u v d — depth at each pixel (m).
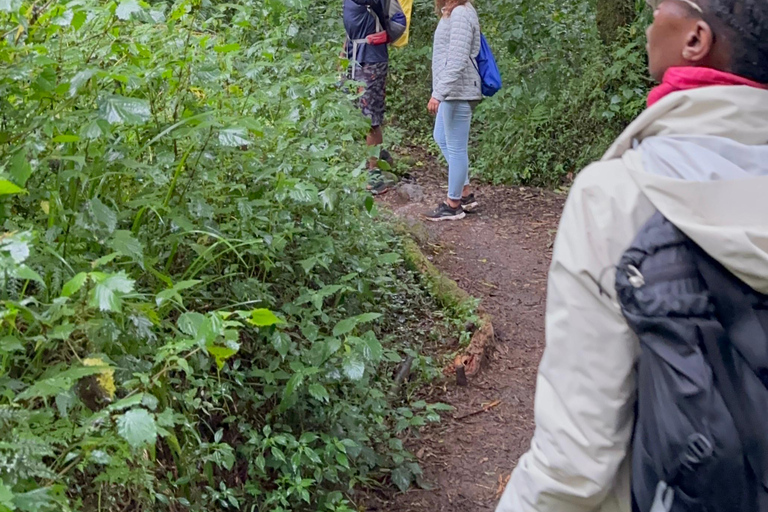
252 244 2.79
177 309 2.65
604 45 7.70
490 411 3.94
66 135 2.12
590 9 8.24
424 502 3.21
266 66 3.81
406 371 4.10
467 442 3.67
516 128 7.80
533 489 1.28
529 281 5.45
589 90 7.57
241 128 2.51
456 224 6.43
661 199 1.15
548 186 7.57
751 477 1.09
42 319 1.72
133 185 2.76
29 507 1.46
